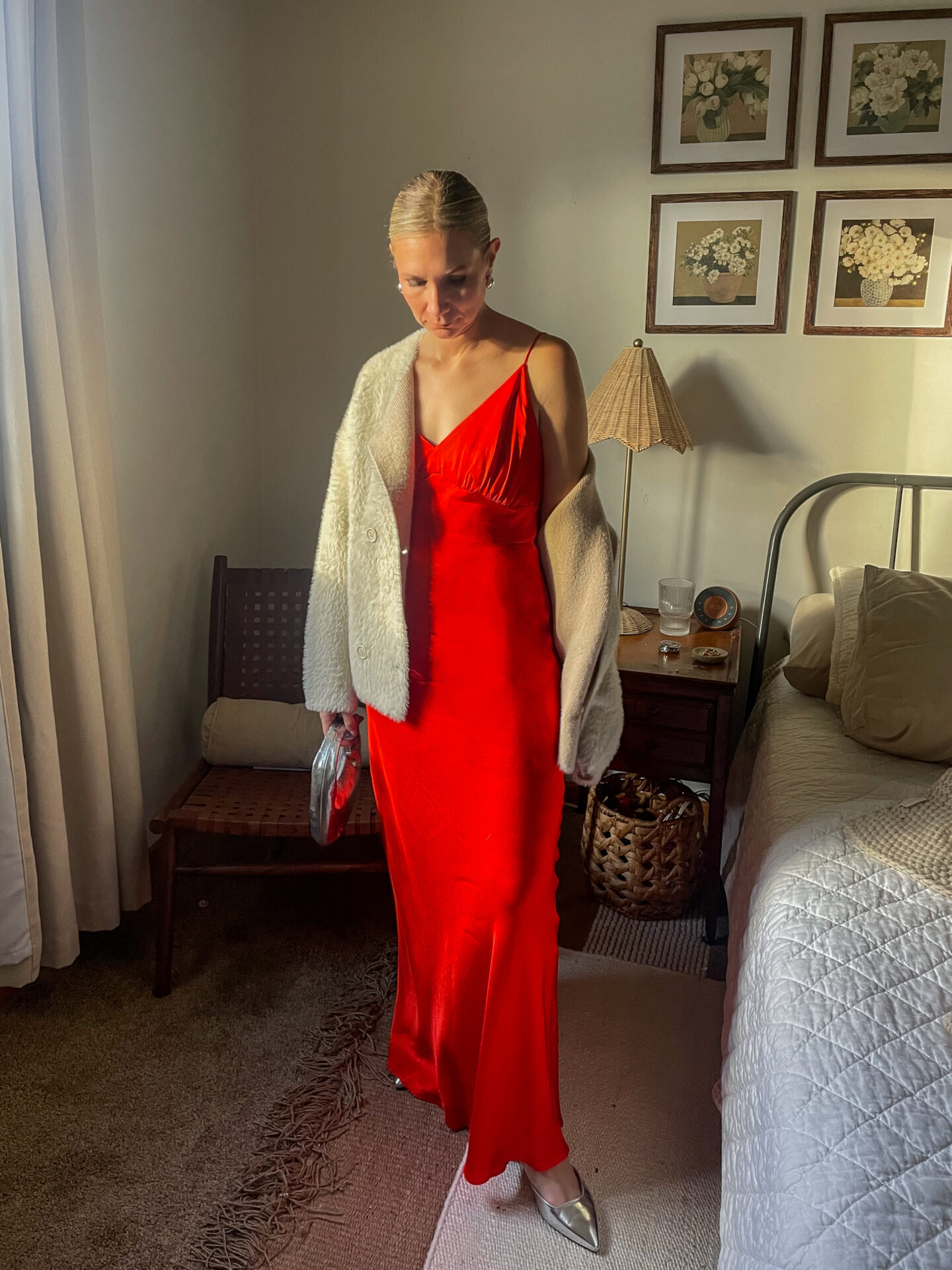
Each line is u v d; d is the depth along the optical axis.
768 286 2.55
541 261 2.70
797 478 2.66
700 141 2.52
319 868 2.08
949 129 2.39
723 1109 1.47
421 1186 1.65
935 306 2.48
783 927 1.45
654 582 2.84
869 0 2.37
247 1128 1.75
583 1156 1.70
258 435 2.96
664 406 2.45
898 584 2.16
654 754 2.30
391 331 2.81
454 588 1.44
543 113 2.60
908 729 2.00
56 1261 1.49
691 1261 1.51
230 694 2.52
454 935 1.54
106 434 2.02
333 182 2.76
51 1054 1.90
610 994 2.12
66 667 1.95
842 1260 0.94
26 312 1.75
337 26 2.66
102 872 2.07
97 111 2.09
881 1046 1.19
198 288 2.55
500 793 1.45
